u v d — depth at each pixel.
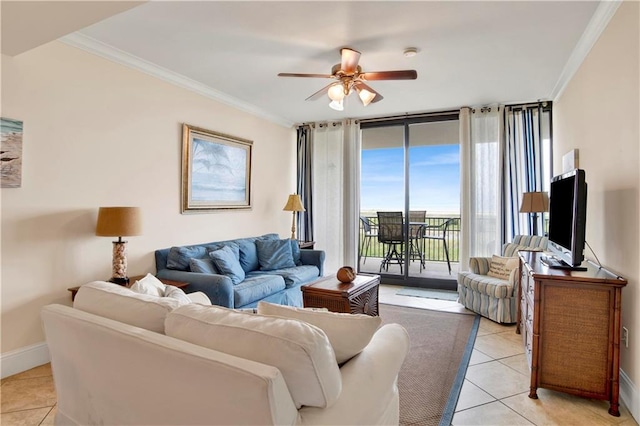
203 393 1.11
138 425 1.36
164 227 3.80
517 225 4.84
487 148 4.96
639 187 2.13
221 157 4.52
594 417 2.16
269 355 1.11
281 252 4.60
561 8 2.49
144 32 2.86
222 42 3.04
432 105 4.94
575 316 2.27
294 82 4.03
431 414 2.19
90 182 3.10
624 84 2.33
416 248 5.91
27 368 2.71
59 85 2.87
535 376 2.36
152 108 3.65
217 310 1.39
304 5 2.46
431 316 4.09
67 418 1.71
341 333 1.39
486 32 2.84
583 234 2.42
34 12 1.99
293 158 6.12
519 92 4.34
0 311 2.57
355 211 5.72
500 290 3.79
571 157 3.56
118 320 1.53
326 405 1.16
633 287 2.22
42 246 2.78
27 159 2.67
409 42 3.02
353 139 5.70
